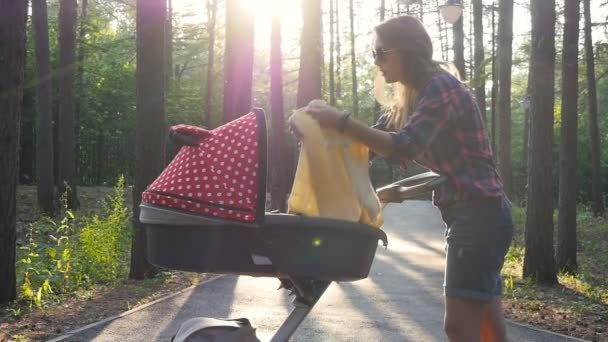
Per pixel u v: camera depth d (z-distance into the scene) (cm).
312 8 1773
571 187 1557
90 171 3569
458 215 373
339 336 769
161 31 1154
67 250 1062
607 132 4712
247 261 321
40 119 2255
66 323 805
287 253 322
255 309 905
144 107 1151
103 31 3675
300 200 338
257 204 315
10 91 884
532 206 1324
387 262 1495
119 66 3716
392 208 3212
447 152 368
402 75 375
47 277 1016
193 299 966
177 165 326
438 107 358
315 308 936
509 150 2552
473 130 366
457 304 375
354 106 4441
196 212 315
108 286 1085
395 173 4497
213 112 3816
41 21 2264
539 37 1302
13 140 895
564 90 1567
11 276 905
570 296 1170
